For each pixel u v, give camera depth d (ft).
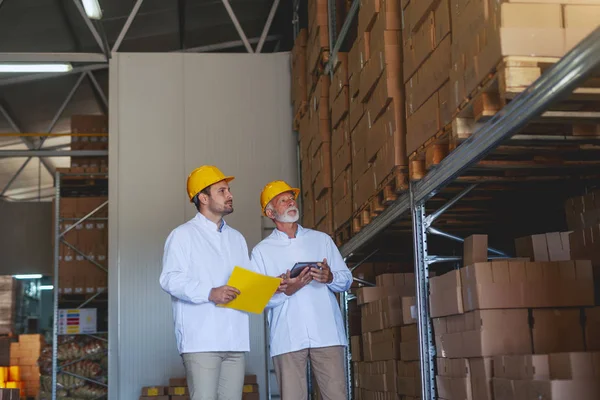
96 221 37.58
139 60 34.94
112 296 32.99
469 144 14.11
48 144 51.65
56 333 35.73
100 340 36.86
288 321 16.79
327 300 17.06
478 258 15.26
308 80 30.89
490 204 19.99
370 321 22.61
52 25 36.96
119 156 34.12
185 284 14.23
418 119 16.42
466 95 13.39
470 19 13.21
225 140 34.73
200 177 15.19
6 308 55.31
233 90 35.17
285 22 39.60
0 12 35.14
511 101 12.19
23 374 53.83
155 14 37.14
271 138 34.88
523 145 14.78
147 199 33.88
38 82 42.01
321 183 27.14
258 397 30.99
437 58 15.12
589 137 13.83
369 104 20.43
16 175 54.39
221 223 15.46
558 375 11.62
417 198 17.57
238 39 41.34
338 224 24.98
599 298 16.08
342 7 27.35
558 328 13.76
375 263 27.20
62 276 36.88
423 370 17.12
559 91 10.82
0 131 48.24
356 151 22.25
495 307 13.74
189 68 35.14
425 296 17.35
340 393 16.69
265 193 17.72
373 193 20.21
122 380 32.40
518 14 11.89
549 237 16.24
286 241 17.56
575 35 11.85
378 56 19.15
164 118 34.65
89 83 42.88
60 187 38.52
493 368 13.60
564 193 18.79
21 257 46.50
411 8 16.81
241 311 14.79
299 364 16.80
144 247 33.45
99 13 30.66
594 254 14.98
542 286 13.83
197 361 14.29
